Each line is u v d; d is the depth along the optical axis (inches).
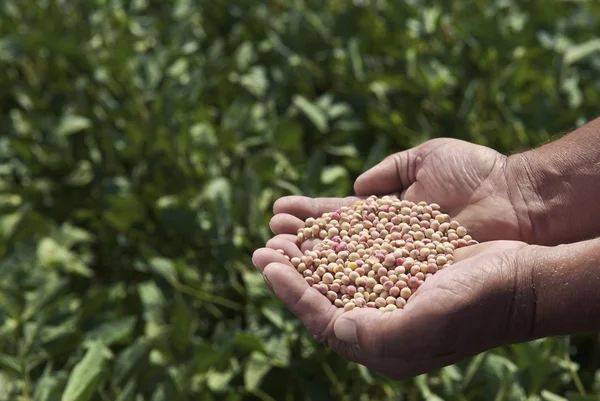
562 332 26.8
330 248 31.0
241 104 42.5
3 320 33.7
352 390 34.4
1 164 42.7
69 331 33.3
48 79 46.8
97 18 47.9
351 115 43.1
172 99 40.8
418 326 26.4
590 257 26.3
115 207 38.5
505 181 31.9
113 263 41.4
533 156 31.9
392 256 30.3
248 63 44.8
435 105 43.0
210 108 44.8
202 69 43.6
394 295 29.4
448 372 32.5
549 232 31.4
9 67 46.7
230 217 36.8
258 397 34.7
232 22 47.6
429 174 32.8
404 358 27.0
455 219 32.2
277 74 44.4
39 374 33.4
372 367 28.0
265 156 39.2
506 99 42.7
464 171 32.3
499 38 43.3
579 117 40.7
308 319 28.4
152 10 50.4
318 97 45.5
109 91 44.5
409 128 43.4
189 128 41.1
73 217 43.0
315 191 37.8
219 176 40.7
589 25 44.9
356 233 31.7
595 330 26.6
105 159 42.7
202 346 32.5
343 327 27.1
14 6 48.2
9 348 33.3
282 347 33.6
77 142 43.8
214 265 37.0
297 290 28.3
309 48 44.7
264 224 36.6
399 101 43.4
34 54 46.2
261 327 35.7
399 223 32.0
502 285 26.6
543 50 43.3
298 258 30.5
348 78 43.5
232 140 40.9
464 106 42.2
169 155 39.9
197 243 38.2
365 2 46.1
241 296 37.3
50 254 37.9
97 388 31.6
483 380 32.1
